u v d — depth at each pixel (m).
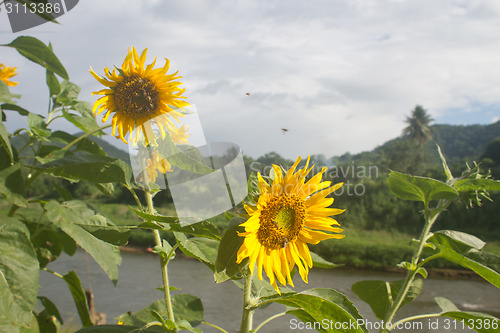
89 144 2.34
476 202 1.56
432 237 1.68
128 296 7.88
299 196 1.26
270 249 1.23
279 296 1.24
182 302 1.84
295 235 1.26
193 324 1.76
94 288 8.55
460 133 52.62
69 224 1.61
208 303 6.18
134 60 1.31
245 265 1.21
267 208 1.23
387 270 14.86
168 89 1.28
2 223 1.51
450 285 10.87
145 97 1.27
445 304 1.76
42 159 1.92
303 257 1.28
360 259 14.94
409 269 1.62
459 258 1.43
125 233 1.24
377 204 18.52
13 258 1.46
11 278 1.42
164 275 1.48
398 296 1.62
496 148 34.06
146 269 9.81
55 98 2.50
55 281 8.70
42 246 2.33
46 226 2.12
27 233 1.52
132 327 1.50
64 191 2.52
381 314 1.96
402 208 19.05
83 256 10.62
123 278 9.13
